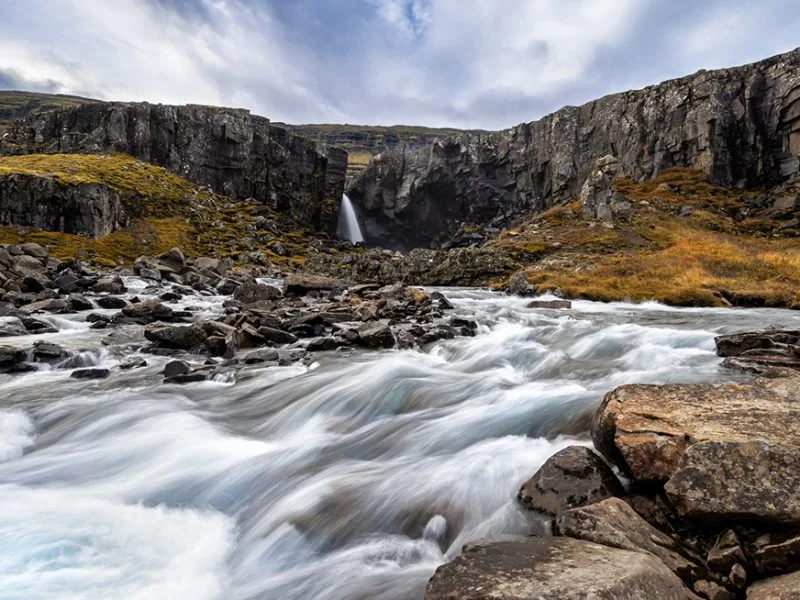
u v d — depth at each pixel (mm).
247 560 6848
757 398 6863
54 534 7184
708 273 41844
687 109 93125
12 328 22484
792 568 4379
